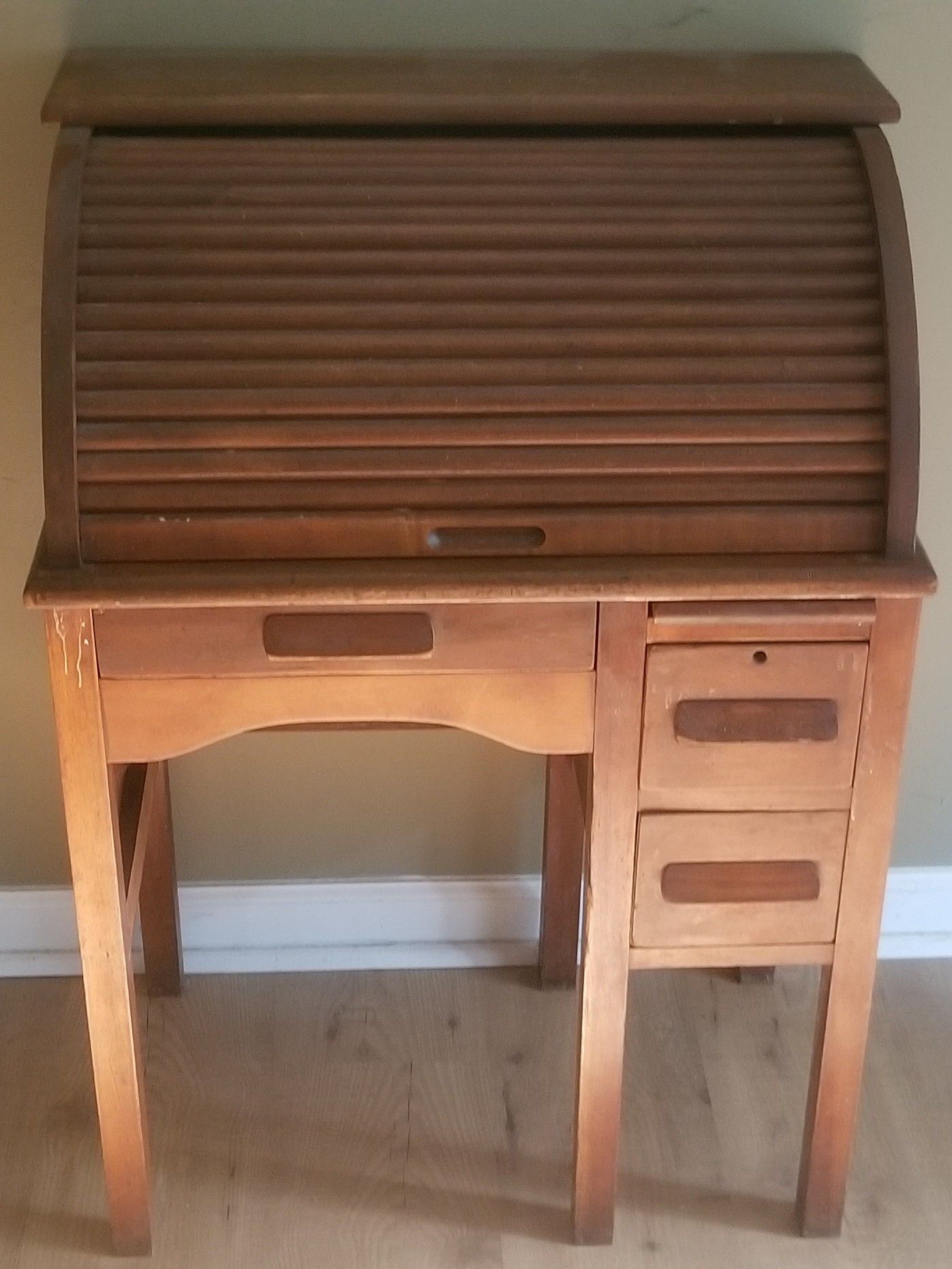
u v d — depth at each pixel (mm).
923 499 1691
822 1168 1523
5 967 1892
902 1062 1782
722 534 1229
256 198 1247
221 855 1872
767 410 1219
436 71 1354
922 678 1801
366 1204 1597
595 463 1211
